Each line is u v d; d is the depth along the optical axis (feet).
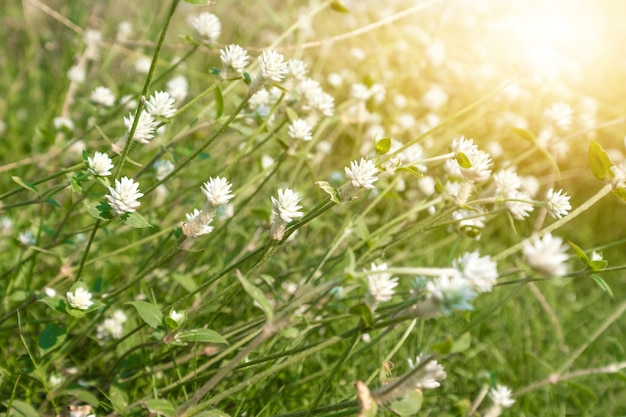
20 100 2.63
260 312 1.80
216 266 1.86
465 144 1.42
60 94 2.40
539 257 1.17
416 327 1.98
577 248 1.38
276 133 1.80
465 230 1.56
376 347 1.86
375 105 2.14
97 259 1.62
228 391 1.26
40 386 1.53
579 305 2.40
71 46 2.54
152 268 1.43
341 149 2.65
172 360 1.54
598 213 2.85
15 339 1.68
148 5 3.00
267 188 2.19
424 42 2.95
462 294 1.13
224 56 1.49
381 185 1.82
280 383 1.68
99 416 1.48
